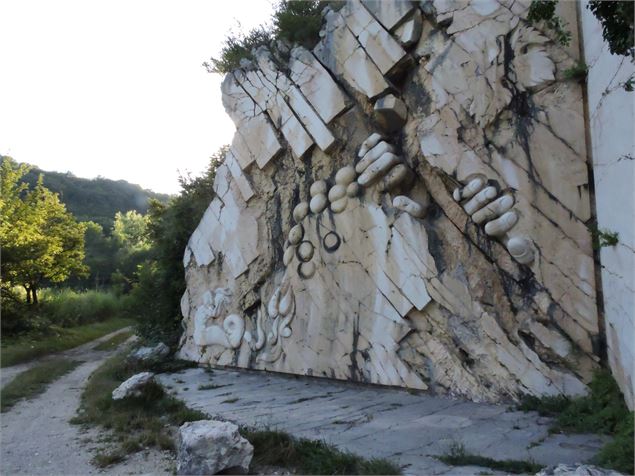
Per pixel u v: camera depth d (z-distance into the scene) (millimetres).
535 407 6715
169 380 11477
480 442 5414
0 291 23125
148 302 17953
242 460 4848
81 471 5363
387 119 9281
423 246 8578
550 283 7008
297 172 11328
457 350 8055
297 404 8031
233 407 7914
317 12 12242
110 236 59281
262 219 12172
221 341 12766
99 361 17547
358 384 9203
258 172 12375
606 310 6219
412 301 8562
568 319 6836
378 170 9141
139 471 5254
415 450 5199
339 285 9844
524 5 7516
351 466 4707
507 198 7434
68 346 22109
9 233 23734
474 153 7871
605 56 5703
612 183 5547
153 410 8008
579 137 6898
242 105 12586
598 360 6570
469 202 7836
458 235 8297
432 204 8922
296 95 11047
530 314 7223
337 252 9977
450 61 8312
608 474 3543
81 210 69812
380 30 9352
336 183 10102
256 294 12133
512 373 7320
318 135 10477
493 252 7734
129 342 22469
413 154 9016
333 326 9812
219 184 13578
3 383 13023
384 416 6883
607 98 5625
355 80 9844
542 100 7250
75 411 8688
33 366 16484
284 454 5094
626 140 4957
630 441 4367
